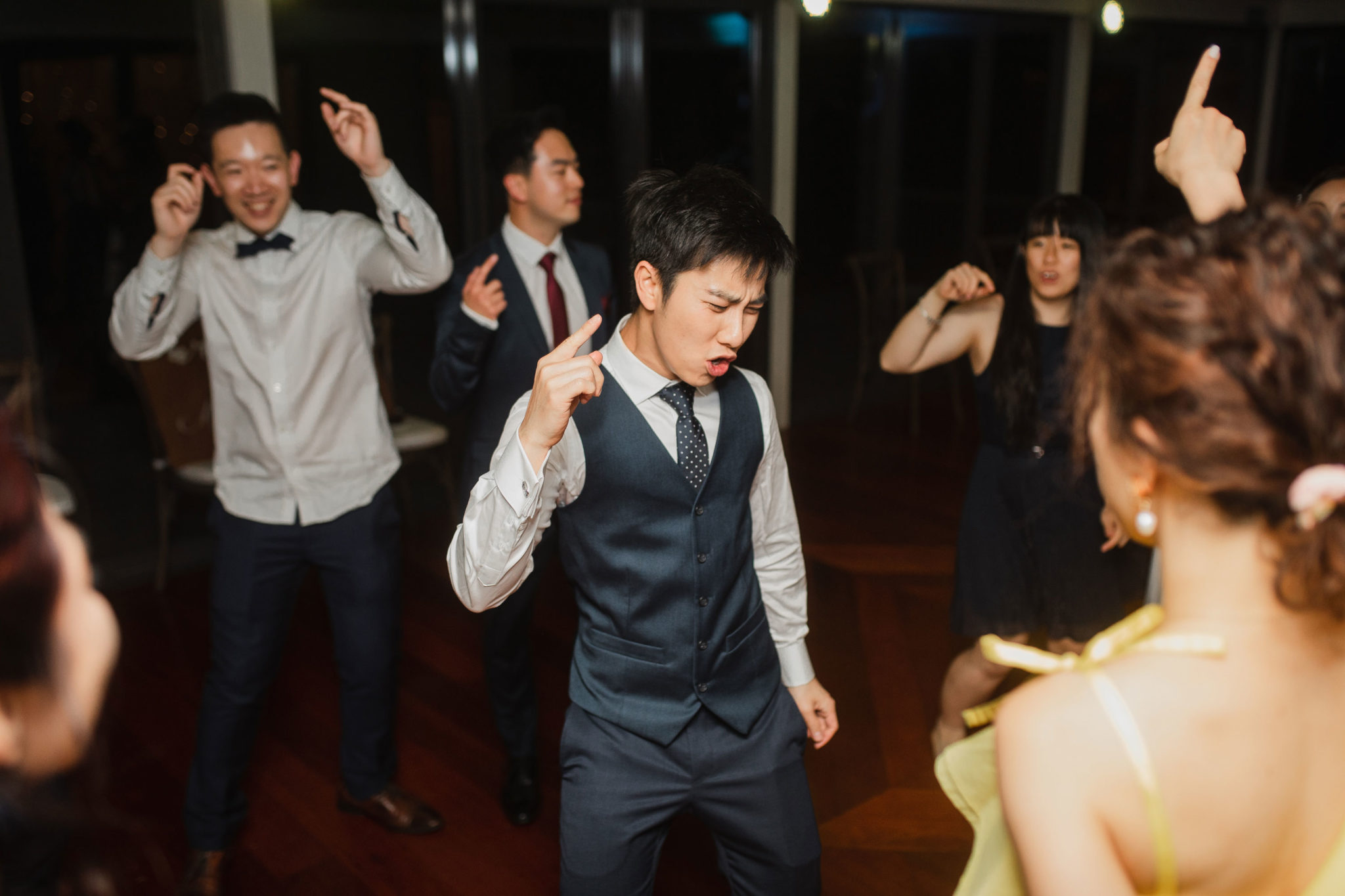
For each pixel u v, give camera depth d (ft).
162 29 12.43
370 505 7.25
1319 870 2.30
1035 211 7.30
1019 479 7.47
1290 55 25.57
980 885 2.71
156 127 12.92
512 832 7.96
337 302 7.03
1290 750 2.21
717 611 4.82
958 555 7.94
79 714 2.23
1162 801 2.12
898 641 11.02
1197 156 3.32
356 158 6.74
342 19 13.70
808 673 5.48
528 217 8.12
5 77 11.77
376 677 7.55
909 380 20.95
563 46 15.62
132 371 11.70
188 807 7.12
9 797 2.17
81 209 12.90
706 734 4.85
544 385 4.09
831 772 8.71
